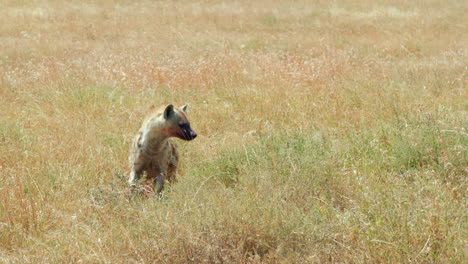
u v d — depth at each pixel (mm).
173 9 85750
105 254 18109
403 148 25172
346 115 33188
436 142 25078
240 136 30203
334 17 78875
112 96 37344
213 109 35188
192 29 70750
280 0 94875
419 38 62531
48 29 68375
